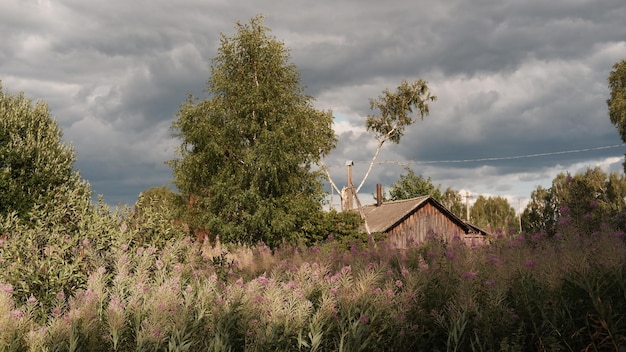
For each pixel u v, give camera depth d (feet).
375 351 14.16
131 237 27.61
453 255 19.72
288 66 101.76
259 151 91.09
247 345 13.97
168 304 16.15
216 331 14.62
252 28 101.50
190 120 97.30
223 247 38.45
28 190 68.03
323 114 108.88
